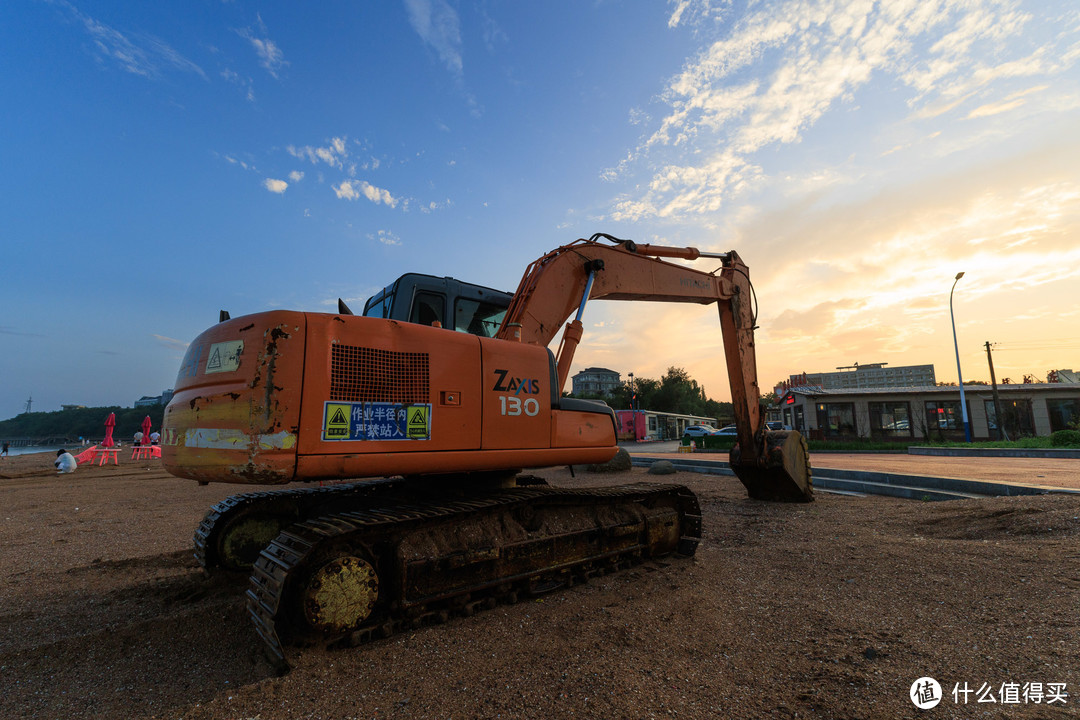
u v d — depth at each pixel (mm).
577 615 3705
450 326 4934
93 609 4160
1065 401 27109
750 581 4449
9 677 2959
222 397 3281
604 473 15148
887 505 8047
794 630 3365
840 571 4617
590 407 4898
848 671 2770
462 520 3875
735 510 8203
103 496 11328
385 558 3498
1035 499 6453
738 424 8734
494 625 3531
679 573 4727
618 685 2682
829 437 29078
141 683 2871
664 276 7367
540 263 5625
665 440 50094
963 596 3799
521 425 4254
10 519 8555
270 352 3207
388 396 3557
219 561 4676
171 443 3625
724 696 2559
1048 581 3910
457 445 3828
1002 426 25812
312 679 2789
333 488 5133
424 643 3244
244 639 3438
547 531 4266
